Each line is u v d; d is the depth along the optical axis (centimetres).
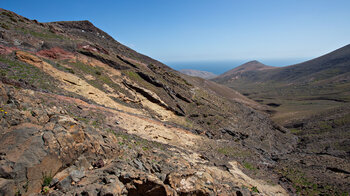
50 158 686
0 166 569
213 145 2808
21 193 579
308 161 3136
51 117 897
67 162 744
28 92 1591
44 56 3089
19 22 3622
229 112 5309
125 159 1013
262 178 2017
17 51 2527
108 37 7544
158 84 4566
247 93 18975
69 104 1883
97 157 883
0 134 666
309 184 2066
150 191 751
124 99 3209
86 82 2977
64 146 746
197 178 988
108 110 2341
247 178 1777
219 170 1691
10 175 575
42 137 709
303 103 10800
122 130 1831
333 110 6950
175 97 4484
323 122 6141
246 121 5181
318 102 10425
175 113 3878
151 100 3838
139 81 4281
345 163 2998
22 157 623
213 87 10481
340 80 14912
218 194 988
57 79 2536
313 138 5159
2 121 711
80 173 740
